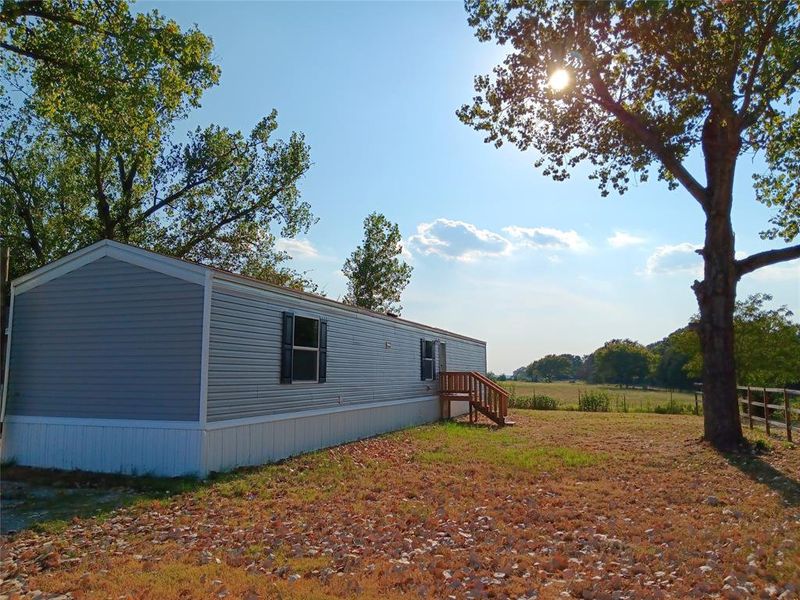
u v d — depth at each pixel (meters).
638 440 13.53
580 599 4.19
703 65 11.52
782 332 26.80
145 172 15.45
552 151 15.13
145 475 8.74
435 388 19.75
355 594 4.18
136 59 11.98
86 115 13.05
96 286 9.60
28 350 9.88
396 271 33.34
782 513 6.68
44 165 20.55
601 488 8.12
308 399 11.80
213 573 4.62
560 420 19.58
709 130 12.64
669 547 5.40
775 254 11.98
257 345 10.10
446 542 5.55
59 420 9.52
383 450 11.89
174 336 9.01
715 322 12.27
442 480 8.66
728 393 12.05
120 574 4.58
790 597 4.12
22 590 4.27
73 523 6.24
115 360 9.33
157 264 9.23
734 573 4.63
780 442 12.59
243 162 22.98
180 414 8.84
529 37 11.92
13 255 19.95
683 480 8.75
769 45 12.40
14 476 8.72
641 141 13.81
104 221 20.64
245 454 9.65
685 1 10.47
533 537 5.75
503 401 17.73
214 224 22.98
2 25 12.03
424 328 19.00
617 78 12.87
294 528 6.01
